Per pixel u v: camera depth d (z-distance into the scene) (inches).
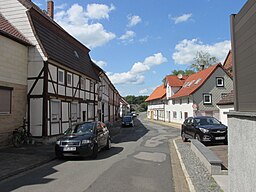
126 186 305.1
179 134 1115.9
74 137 519.2
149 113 3368.6
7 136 642.2
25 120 714.2
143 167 420.5
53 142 753.6
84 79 1066.7
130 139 917.8
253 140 166.2
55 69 790.5
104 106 1638.8
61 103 826.8
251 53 181.0
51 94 755.4
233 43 217.9
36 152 566.3
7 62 650.8
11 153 551.2
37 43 733.9
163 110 2541.8
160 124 2003.0
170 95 2229.3
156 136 1029.8
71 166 435.2
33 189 295.1
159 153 579.8
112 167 420.5
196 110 1640.0
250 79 183.2
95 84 1247.5
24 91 719.7
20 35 719.7
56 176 360.2
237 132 200.2
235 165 204.4
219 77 1680.6
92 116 1188.5
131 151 613.6
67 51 916.0
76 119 958.4
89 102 1130.0
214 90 1672.0
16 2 747.4
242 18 197.6
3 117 630.5
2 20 719.1
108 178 344.5
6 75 646.5
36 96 725.9
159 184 314.7
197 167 399.9
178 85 2209.6
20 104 700.7
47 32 807.7
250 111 182.9
